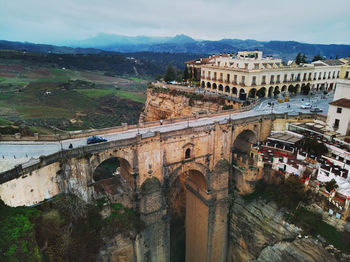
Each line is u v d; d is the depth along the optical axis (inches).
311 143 2098.9
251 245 2119.8
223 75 3700.8
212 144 2052.2
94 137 1600.6
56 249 1302.9
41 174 1337.4
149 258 1881.2
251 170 2127.2
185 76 4773.6
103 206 1587.1
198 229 2359.7
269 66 3690.9
